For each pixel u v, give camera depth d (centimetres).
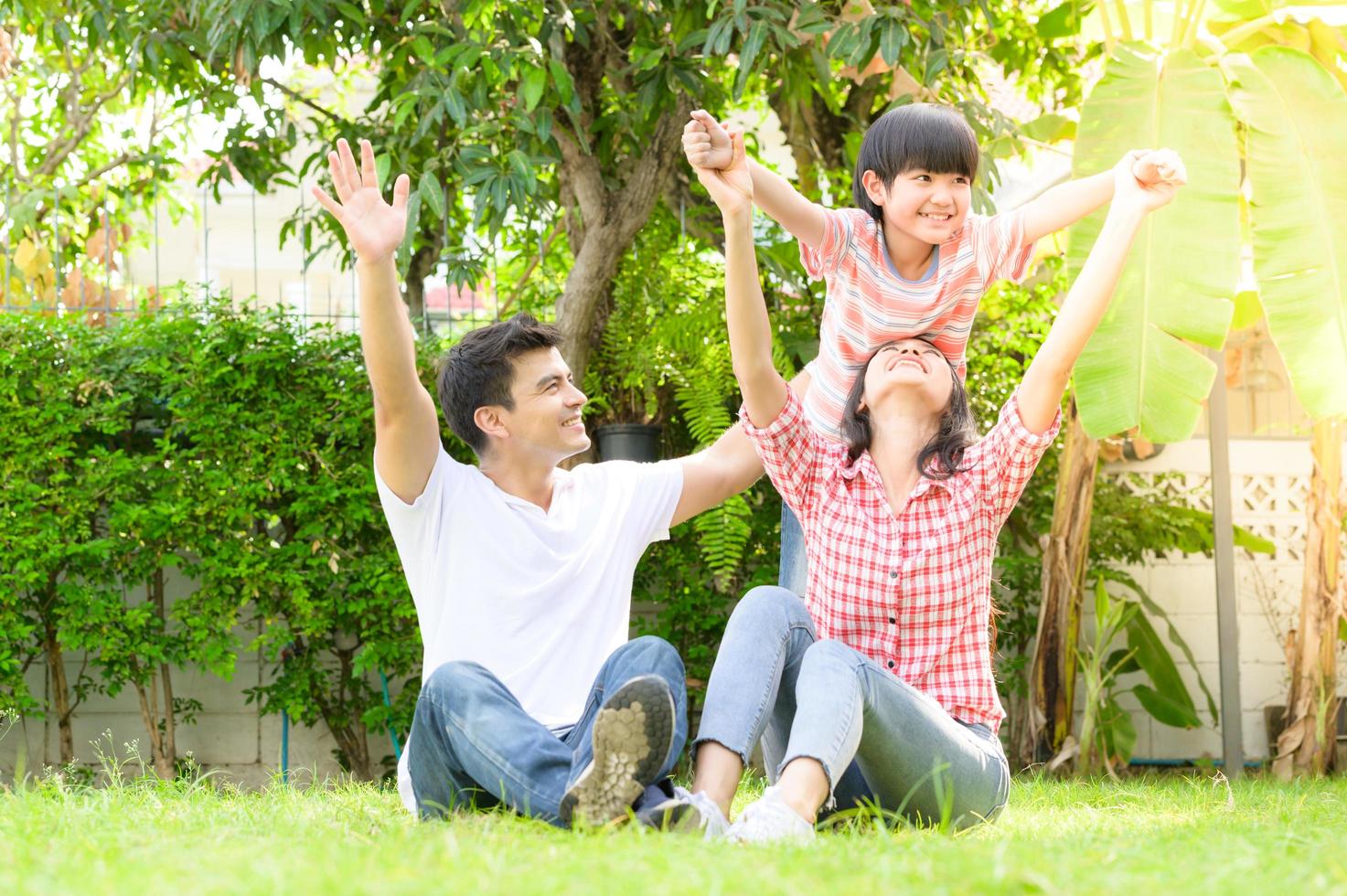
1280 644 700
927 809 239
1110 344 446
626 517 274
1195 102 464
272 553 555
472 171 501
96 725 584
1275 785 480
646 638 228
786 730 246
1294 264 465
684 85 521
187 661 570
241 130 586
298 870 151
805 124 633
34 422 540
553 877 145
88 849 175
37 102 699
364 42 529
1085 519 604
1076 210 280
